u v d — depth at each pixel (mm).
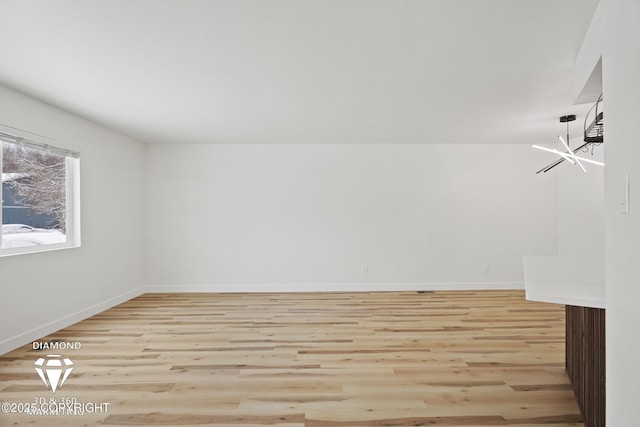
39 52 2797
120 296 5629
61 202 4512
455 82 3508
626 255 1507
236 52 2834
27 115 3832
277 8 2221
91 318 4801
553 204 6578
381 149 6582
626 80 1500
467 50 2814
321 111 4488
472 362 3328
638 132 1383
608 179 1721
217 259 6500
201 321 4648
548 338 3980
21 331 3764
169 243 6465
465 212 6586
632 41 1437
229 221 6508
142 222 6359
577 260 2076
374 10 2254
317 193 6555
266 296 6105
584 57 2605
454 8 2234
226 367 3227
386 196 6582
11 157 3811
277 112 4527
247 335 4102
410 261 6578
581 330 2477
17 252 3814
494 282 6586
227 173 6512
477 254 6586
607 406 1734
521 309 5219
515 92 3783
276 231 6535
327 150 6559
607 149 1738
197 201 6492
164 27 2436
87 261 4848
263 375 3062
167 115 4629
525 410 2508
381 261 6566
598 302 2027
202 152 6496
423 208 6582
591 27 2381
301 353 3553
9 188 3789
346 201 6562
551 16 2312
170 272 6465
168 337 4035
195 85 3553
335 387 2850
